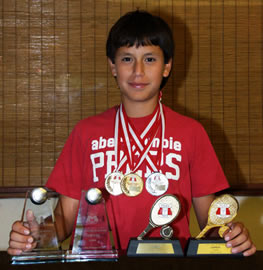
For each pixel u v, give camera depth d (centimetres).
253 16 215
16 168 212
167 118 134
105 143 131
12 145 211
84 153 133
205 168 131
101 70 213
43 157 212
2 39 209
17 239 101
